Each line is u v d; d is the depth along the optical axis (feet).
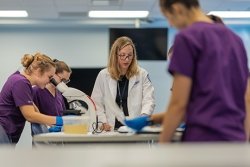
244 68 4.65
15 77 8.48
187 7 4.62
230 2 18.98
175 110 4.30
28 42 23.66
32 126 7.80
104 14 21.48
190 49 4.28
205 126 4.25
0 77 23.44
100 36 23.97
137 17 22.26
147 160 2.48
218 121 4.25
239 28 24.07
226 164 2.47
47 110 9.62
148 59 20.90
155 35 20.94
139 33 20.86
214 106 4.27
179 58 4.27
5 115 8.29
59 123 7.59
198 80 4.32
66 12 20.90
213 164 2.47
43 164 2.55
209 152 2.49
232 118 4.33
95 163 2.52
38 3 18.95
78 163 2.53
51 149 2.58
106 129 7.86
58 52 23.76
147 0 18.62
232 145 2.56
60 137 5.62
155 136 5.50
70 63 23.75
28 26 23.38
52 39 23.80
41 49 23.70
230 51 4.48
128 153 2.51
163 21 22.88
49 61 8.95
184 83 4.26
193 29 4.42
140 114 9.41
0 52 23.53
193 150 2.49
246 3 19.16
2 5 19.25
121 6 19.81
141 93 9.59
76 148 2.57
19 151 2.57
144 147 2.60
